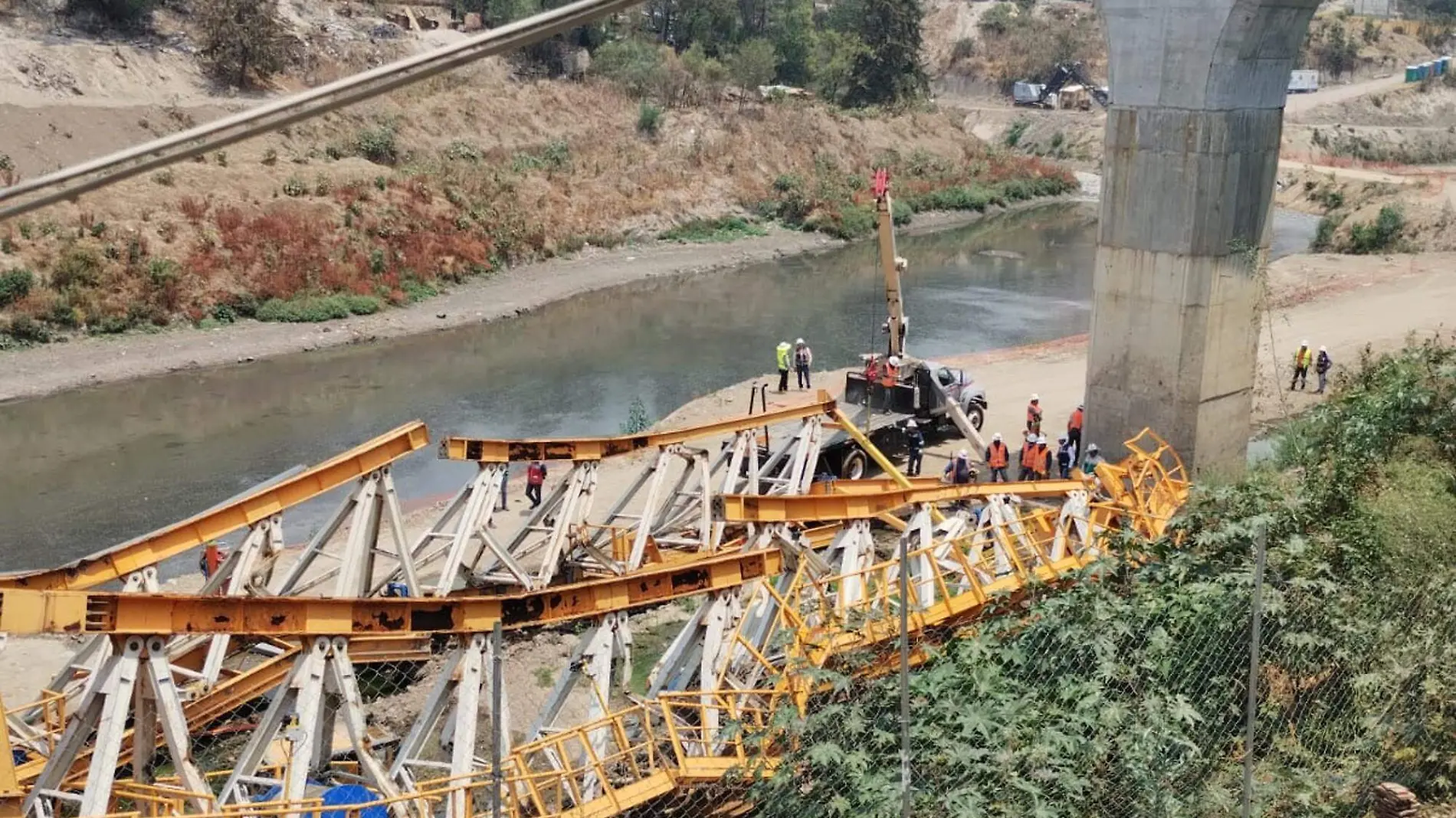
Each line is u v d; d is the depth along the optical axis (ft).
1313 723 47.62
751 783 49.85
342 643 51.83
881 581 58.18
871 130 376.07
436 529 74.74
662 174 301.63
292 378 172.04
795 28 449.89
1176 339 108.27
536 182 276.82
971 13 639.35
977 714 43.57
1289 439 96.17
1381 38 602.44
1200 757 45.52
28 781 60.75
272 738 52.26
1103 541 58.54
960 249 295.28
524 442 75.82
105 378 166.61
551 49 345.10
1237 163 104.99
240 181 219.41
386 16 336.08
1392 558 53.52
